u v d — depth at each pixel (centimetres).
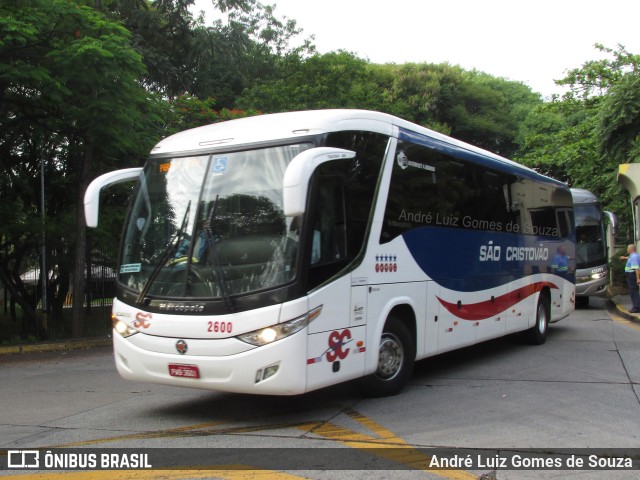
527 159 2923
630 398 719
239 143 640
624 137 1883
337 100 2769
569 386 788
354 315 645
